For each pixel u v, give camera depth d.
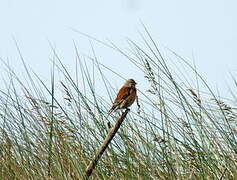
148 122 10.79
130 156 10.59
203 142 10.79
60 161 10.55
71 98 10.80
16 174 10.72
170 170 10.53
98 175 10.51
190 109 10.84
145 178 10.40
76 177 10.29
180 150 10.78
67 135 10.70
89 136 10.74
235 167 10.71
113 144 10.73
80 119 10.77
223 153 10.77
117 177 10.43
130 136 10.70
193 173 10.56
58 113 10.87
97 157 10.03
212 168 10.67
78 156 10.60
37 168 10.71
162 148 10.62
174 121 10.79
